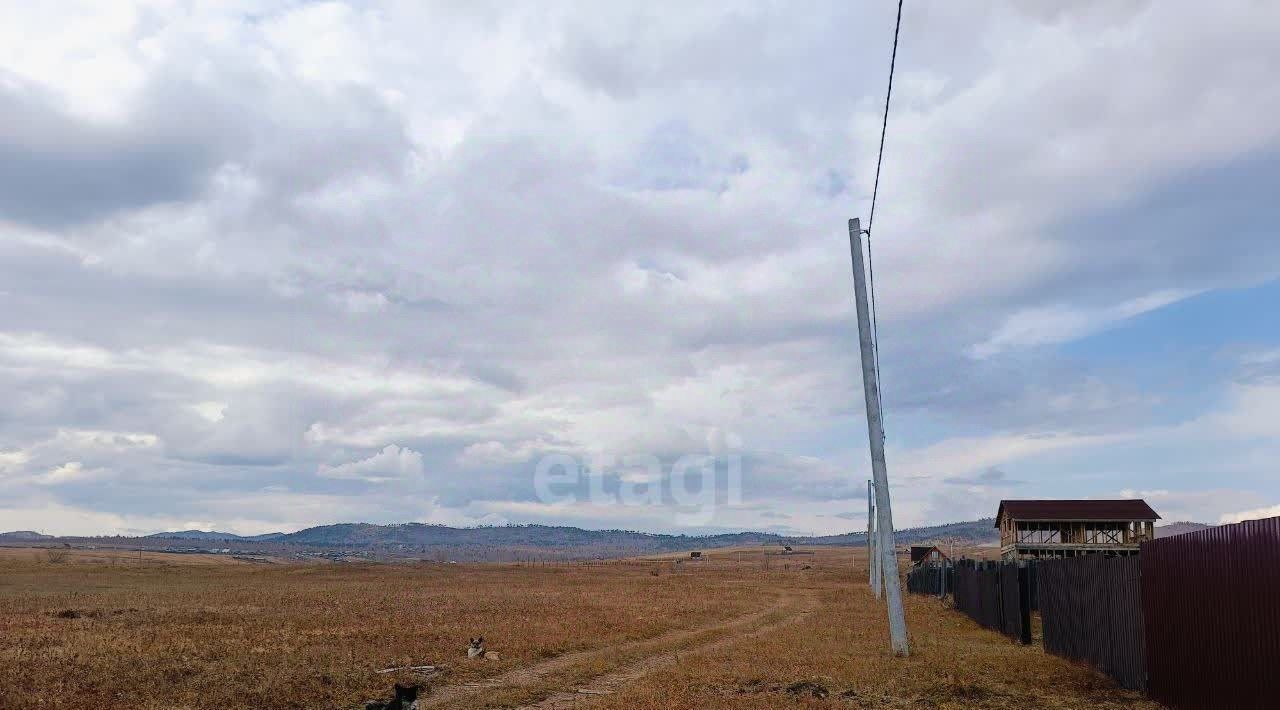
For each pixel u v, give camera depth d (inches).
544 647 890.1
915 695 616.7
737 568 4901.6
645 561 6446.9
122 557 5821.9
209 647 858.1
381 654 817.5
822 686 647.8
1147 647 591.8
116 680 638.5
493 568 4271.7
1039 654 863.1
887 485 892.6
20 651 799.7
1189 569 521.0
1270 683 422.9
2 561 4045.3
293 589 2261.3
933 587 2167.8
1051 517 2060.8
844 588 2485.2
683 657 861.8
